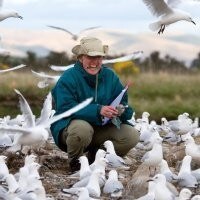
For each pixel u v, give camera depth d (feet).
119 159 34.22
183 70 95.50
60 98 34.14
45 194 29.63
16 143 31.71
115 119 34.78
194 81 84.58
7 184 30.63
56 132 34.65
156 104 73.36
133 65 95.71
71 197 30.12
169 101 75.15
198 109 71.87
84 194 28.53
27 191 28.35
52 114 35.68
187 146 36.32
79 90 34.42
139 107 72.23
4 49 40.04
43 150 39.81
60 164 37.35
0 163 32.65
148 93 81.00
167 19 35.47
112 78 35.17
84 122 34.12
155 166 34.42
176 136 45.37
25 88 74.28
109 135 35.73
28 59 95.55
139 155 41.09
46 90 70.74
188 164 32.81
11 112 69.46
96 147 36.40
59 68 39.27
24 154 37.86
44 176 34.42
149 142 42.09
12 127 30.35
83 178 31.58
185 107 71.92
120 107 34.19
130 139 35.70
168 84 83.30
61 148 35.58
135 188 31.12
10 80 76.69
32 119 31.42
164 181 29.63
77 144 34.12
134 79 86.12
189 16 35.53
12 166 36.45
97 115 33.83
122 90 35.01
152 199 28.71
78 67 34.68
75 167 34.88
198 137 47.37
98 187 30.37
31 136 30.99
